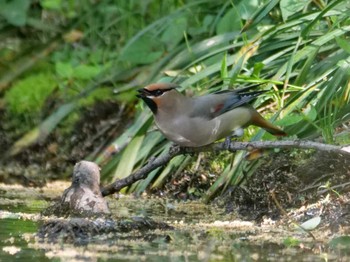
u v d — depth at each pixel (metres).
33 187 13.01
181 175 12.38
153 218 10.73
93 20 14.93
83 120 13.77
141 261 8.52
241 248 9.16
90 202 10.70
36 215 10.80
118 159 12.82
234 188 11.55
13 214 10.82
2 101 14.14
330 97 11.28
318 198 10.64
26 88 14.27
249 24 12.27
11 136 13.71
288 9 12.34
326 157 10.95
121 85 14.02
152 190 12.38
